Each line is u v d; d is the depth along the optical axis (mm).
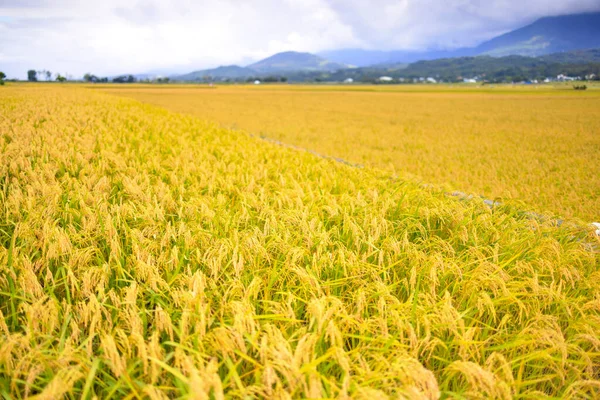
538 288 2865
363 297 2682
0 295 2844
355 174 7133
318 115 34125
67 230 3771
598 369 2723
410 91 99125
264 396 1975
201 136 12141
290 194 5461
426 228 4512
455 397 2051
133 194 5012
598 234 4633
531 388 2543
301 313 2883
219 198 5027
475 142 18297
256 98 63031
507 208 5449
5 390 2119
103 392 2258
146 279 3027
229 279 2922
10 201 4406
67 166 6551
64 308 2627
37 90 42250
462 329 2383
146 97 58094
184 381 1844
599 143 17625
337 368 2400
